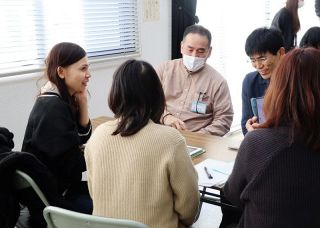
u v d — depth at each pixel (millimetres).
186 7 3752
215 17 4180
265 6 4828
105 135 1223
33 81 2754
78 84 1871
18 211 1581
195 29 2463
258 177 1009
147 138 1173
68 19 2938
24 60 2715
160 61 3791
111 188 1189
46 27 2809
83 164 1815
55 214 1159
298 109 972
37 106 1753
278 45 1940
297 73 984
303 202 984
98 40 3184
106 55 3268
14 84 2643
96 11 3113
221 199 1599
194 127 2520
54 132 1686
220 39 4297
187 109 2551
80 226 1127
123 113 1204
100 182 1200
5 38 2582
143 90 1188
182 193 1211
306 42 2305
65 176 1771
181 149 1191
